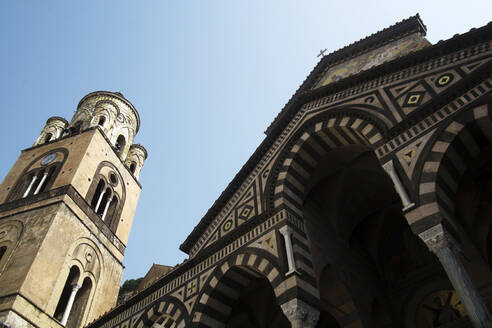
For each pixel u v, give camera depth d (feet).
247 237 57.72
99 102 150.61
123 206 133.80
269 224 56.03
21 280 87.25
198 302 56.90
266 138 67.21
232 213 64.54
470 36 49.34
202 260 62.54
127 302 71.77
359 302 60.13
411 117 47.75
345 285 60.08
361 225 73.31
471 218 56.49
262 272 51.55
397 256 69.72
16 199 114.83
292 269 48.39
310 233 60.80
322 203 68.95
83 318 100.83
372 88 57.16
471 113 42.98
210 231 66.39
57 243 99.60
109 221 126.41
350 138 58.75
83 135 131.85
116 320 71.36
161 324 67.46
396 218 71.77
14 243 99.30
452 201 41.75
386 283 68.39
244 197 64.64
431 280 63.98
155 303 65.16
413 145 45.75
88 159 122.72
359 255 69.41
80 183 115.65
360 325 56.75
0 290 86.43
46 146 134.51
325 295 59.72
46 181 122.52
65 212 105.81
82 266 106.01
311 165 61.82
